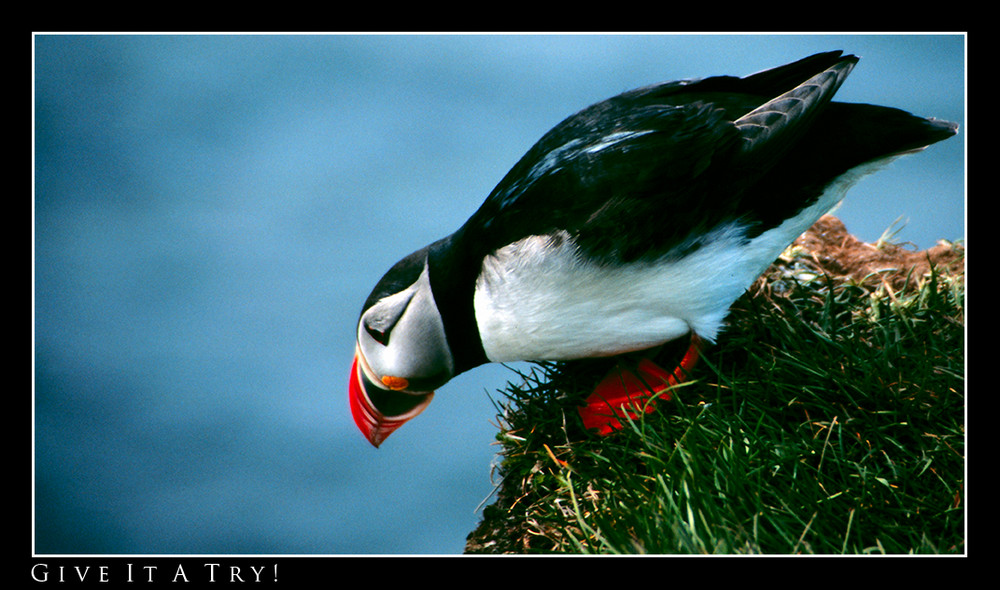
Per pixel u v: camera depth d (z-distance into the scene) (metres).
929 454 5.43
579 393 6.77
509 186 6.48
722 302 6.41
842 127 6.50
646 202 5.91
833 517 5.02
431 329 6.84
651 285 6.13
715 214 6.09
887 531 4.97
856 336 6.57
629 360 6.86
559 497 5.83
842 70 6.23
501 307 6.34
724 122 6.11
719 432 5.66
